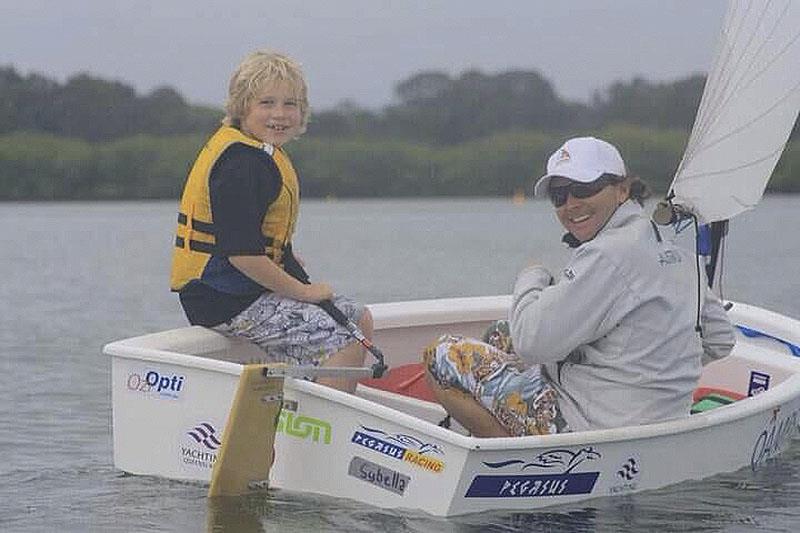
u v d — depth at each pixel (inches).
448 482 346.0
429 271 1408.7
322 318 402.3
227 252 392.5
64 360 708.7
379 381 502.9
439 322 522.0
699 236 466.0
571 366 376.8
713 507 372.2
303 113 411.5
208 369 378.6
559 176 367.6
